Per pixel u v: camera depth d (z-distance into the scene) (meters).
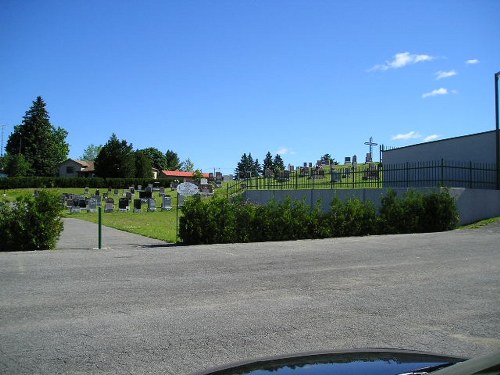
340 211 17.81
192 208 15.40
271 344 5.17
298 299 7.31
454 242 14.85
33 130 102.75
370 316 6.34
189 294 7.62
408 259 11.44
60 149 124.38
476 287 8.20
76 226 23.72
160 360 4.68
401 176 28.22
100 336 5.45
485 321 6.12
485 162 24.78
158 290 7.91
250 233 15.99
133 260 11.21
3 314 6.39
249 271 9.77
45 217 13.71
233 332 5.61
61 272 9.55
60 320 6.11
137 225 24.11
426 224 19.00
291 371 2.47
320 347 5.06
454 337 5.46
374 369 2.44
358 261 11.15
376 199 22.81
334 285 8.38
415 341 5.30
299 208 17.06
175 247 13.96
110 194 56.09
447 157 26.94
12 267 10.13
